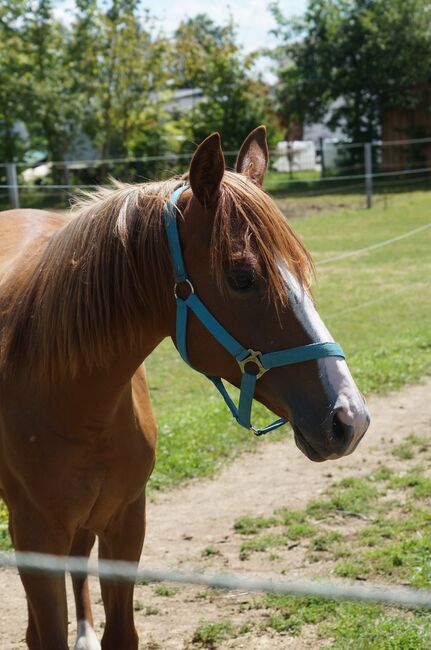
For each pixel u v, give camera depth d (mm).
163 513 4195
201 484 4570
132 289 2154
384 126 25359
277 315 1953
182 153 23516
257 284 1954
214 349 2074
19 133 23422
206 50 24297
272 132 24875
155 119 23422
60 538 2316
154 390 6551
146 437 2467
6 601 3408
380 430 5281
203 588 3357
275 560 3564
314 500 4203
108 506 2389
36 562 2010
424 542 3537
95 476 2312
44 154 24016
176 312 2119
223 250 1967
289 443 5172
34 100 21625
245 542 3740
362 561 3459
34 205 19562
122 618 2469
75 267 2199
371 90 24641
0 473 2416
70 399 2227
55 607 2213
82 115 22281
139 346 2217
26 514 2322
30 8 22094
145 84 22641
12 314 2395
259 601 3180
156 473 4645
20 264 2592
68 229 2295
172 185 2240
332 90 25000
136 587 3424
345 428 1877
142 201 2201
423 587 3152
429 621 2891
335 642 2830
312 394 1940
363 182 24500
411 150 24625
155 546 3793
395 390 6105
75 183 22031
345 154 25422
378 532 3748
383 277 10898
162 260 2129
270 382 2021
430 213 16594
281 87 26672
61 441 2254
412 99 24422
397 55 23938
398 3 23891
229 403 2182
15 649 3006
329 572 3400
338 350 1981
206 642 2932
